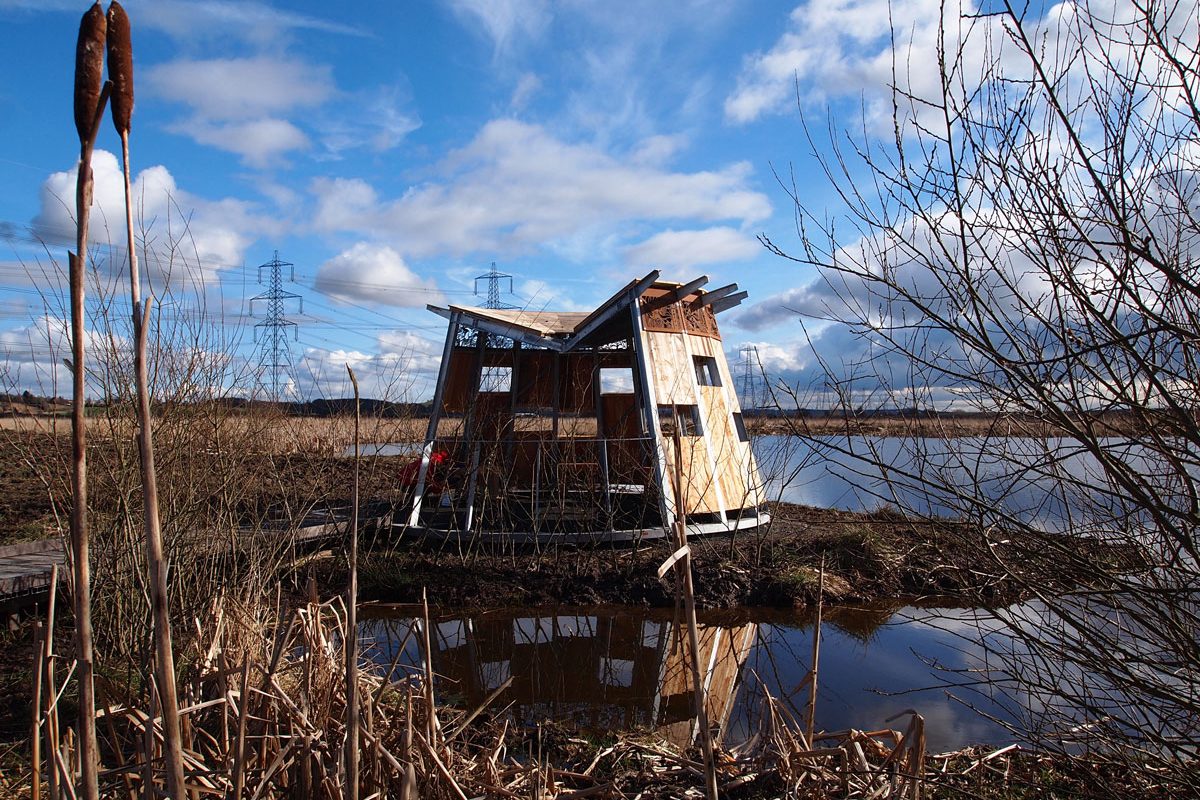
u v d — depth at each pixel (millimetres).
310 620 4008
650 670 8242
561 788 4707
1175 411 2781
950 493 3467
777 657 8500
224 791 3336
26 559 9812
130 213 1396
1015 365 3004
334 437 11594
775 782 4504
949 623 9375
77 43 1283
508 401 16547
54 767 2613
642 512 12945
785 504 17469
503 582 11367
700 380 15578
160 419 6758
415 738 3816
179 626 6445
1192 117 2764
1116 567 3432
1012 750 4895
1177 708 3494
